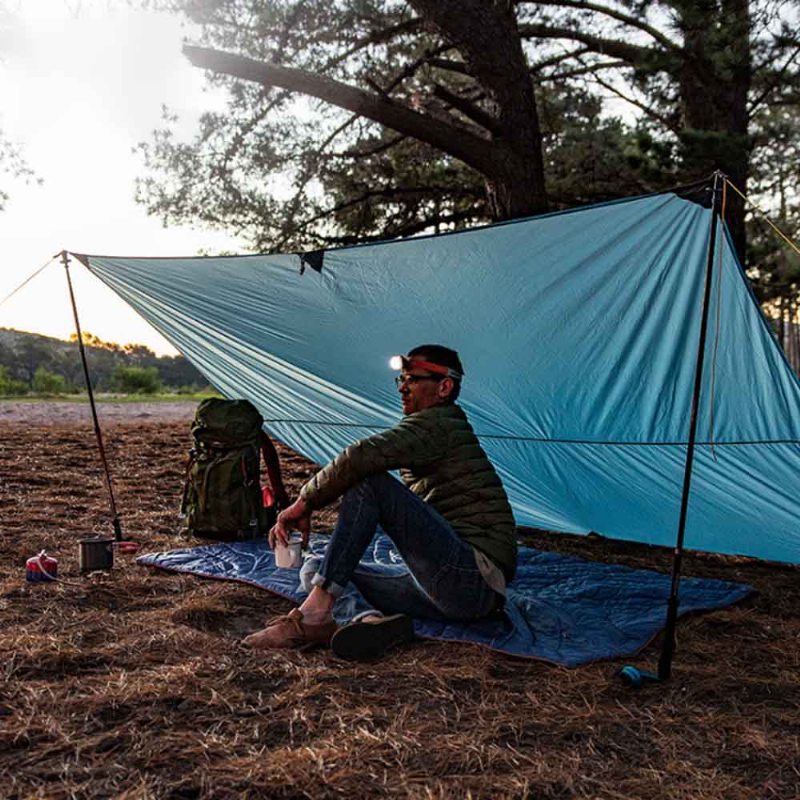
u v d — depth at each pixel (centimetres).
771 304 1706
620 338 380
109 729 239
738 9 830
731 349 366
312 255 415
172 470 784
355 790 209
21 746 227
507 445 460
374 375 471
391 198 1258
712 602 393
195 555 441
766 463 396
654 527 462
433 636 322
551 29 1034
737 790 215
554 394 416
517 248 365
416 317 419
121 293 486
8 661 283
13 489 655
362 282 415
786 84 1048
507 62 916
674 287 356
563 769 223
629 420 408
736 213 939
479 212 1253
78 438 1022
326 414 536
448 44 977
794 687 292
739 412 385
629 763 230
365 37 1062
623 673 287
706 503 427
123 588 384
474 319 405
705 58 916
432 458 315
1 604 352
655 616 366
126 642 309
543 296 380
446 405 329
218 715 250
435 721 250
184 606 353
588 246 355
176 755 224
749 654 329
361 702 263
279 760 221
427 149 1234
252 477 494
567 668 301
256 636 311
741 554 448
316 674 284
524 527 589
